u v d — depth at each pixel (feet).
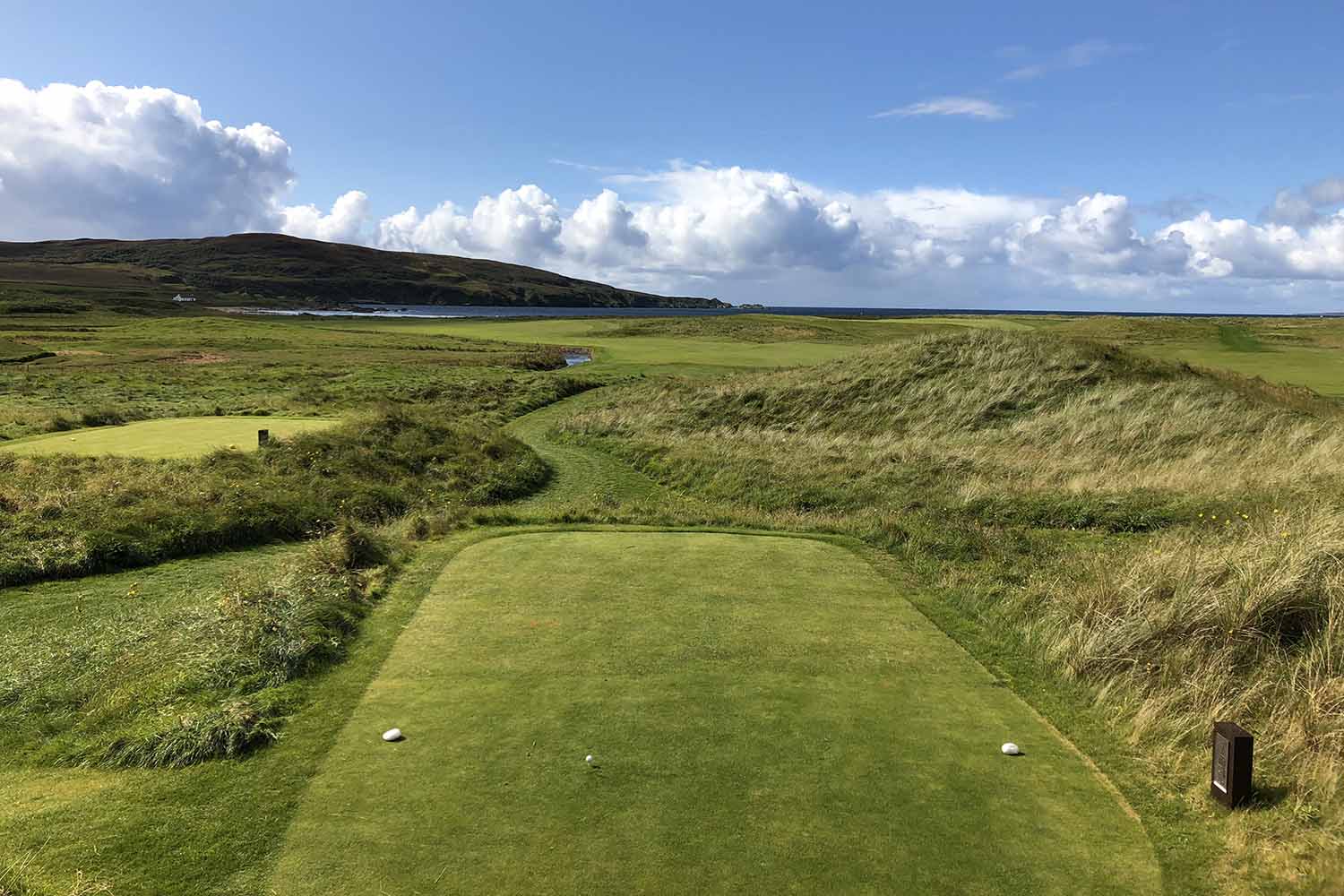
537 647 22.74
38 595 29.63
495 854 13.39
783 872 12.98
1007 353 83.15
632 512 42.96
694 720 18.22
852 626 24.72
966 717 18.81
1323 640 21.50
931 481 51.16
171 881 12.76
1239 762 15.21
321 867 13.08
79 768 16.57
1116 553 32.65
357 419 65.46
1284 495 40.37
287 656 21.18
